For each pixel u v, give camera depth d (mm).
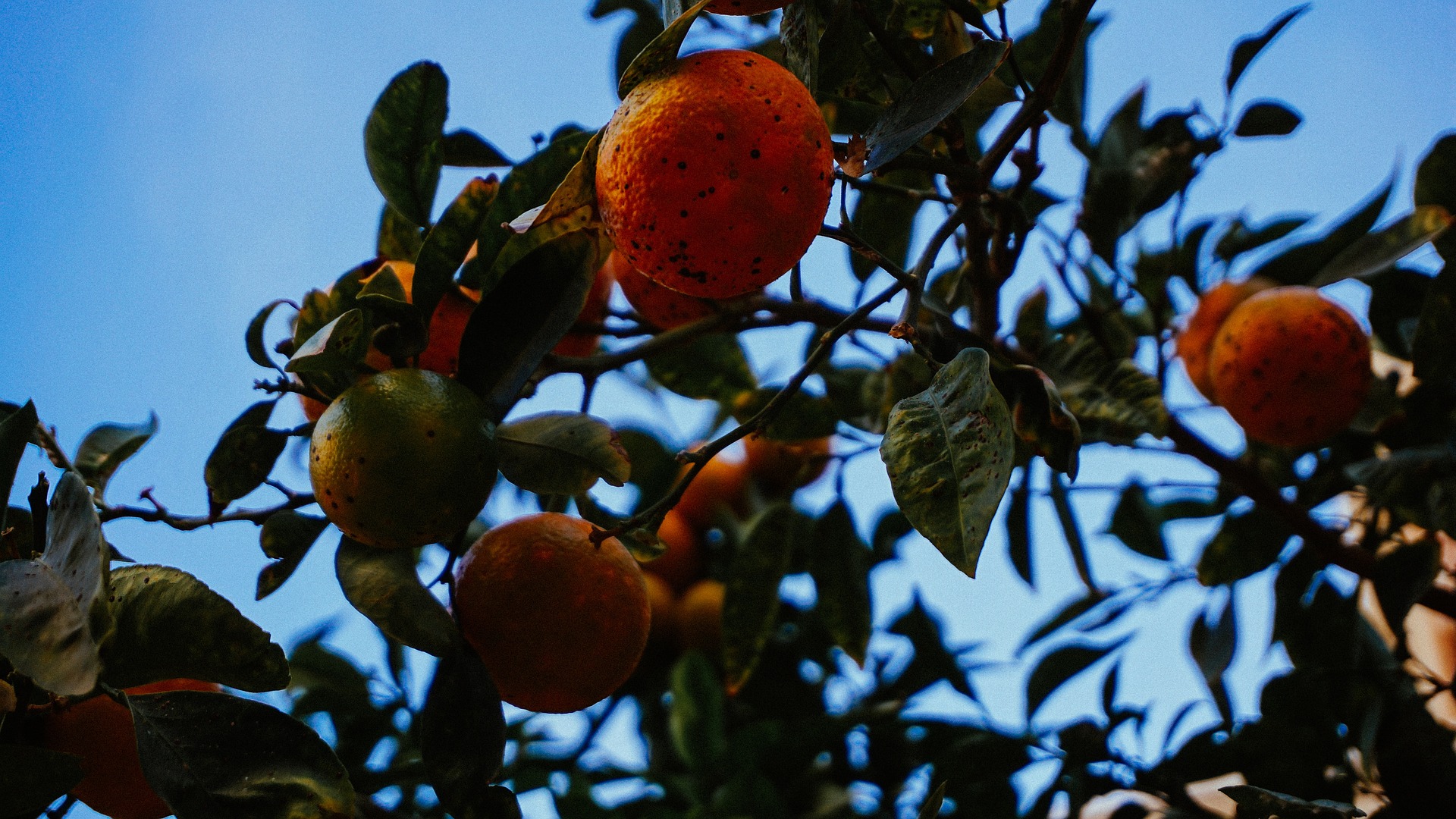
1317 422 1021
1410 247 1011
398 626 853
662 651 1264
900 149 845
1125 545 1167
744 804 1148
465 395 862
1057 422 853
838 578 1085
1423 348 974
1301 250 1061
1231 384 1026
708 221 811
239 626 840
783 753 1186
